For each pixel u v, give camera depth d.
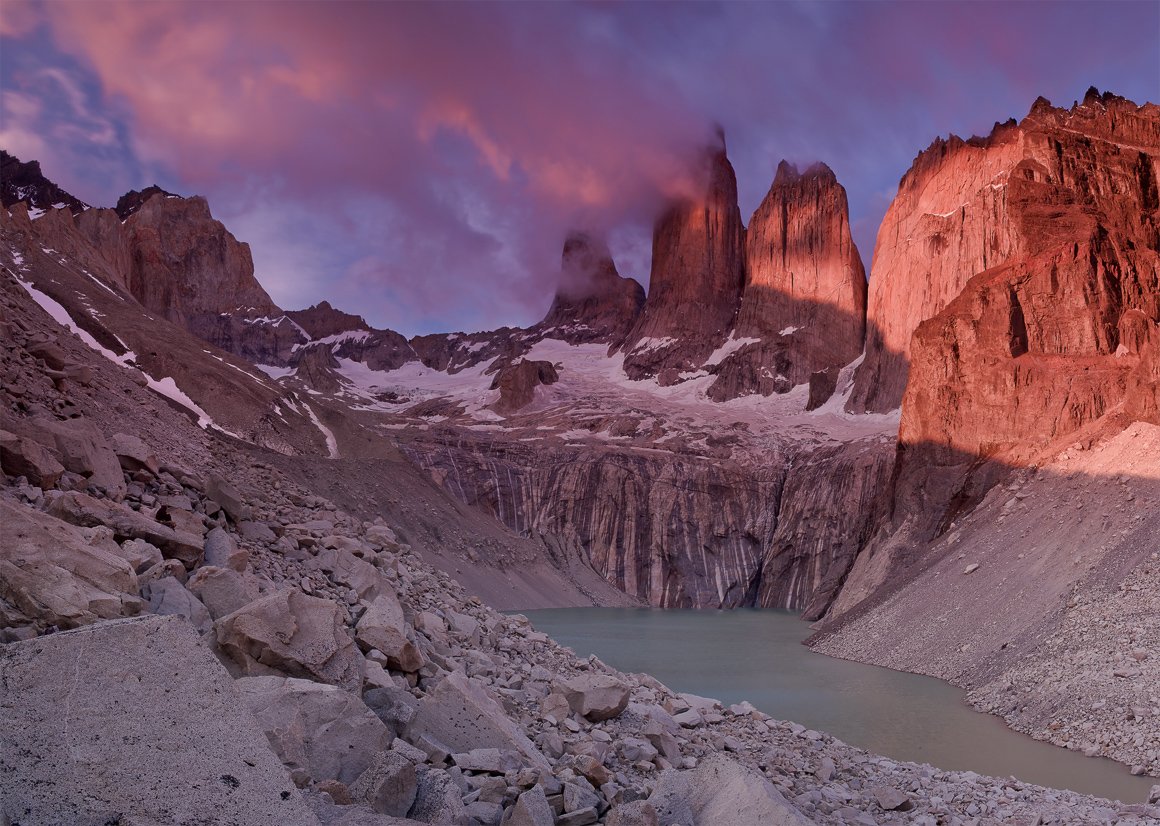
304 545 17.12
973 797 16.45
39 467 12.62
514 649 18.64
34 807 5.69
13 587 9.31
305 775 8.75
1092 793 21.22
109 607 9.73
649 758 13.78
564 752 13.16
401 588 17.80
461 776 10.23
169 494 15.66
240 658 10.84
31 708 6.29
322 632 11.62
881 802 15.21
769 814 10.20
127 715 6.52
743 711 19.94
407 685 13.04
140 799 6.02
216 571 12.47
